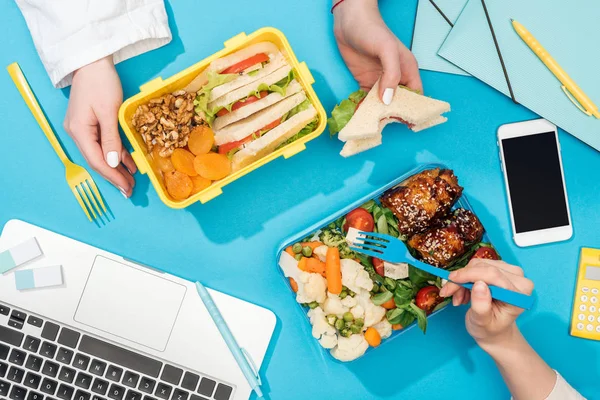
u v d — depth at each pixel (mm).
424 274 1285
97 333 1291
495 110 1383
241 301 1315
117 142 1203
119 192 1327
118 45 1214
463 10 1335
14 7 1304
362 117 1223
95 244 1327
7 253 1276
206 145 1230
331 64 1358
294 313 1354
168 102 1222
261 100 1217
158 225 1335
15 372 1273
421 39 1348
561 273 1400
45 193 1326
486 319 1164
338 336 1311
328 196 1359
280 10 1349
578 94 1340
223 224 1343
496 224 1390
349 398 1370
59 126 1320
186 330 1303
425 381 1384
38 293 1289
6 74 1310
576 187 1405
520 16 1344
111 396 1280
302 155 1351
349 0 1244
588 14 1350
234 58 1198
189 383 1291
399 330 1349
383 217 1303
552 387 1272
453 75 1371
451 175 1284
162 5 1271
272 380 1351
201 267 1339
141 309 1299
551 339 1399
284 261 1299
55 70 1219
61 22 1183
